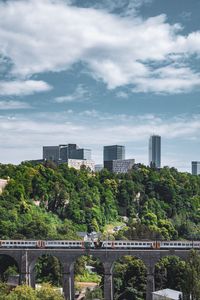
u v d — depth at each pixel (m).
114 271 118.25
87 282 138.75
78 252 103.88
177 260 110.06
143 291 109.88
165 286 108.50
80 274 143.12
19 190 187.75
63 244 107.38
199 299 84.50
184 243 104.81
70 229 179.25
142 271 112.88
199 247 102.94
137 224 191.62
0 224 154.75
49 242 107.50
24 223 165.50
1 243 108.94
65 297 103.38
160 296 96.94
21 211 177.25
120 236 171.12
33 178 199.00
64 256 104.25
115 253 102.94
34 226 155.88
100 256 103.38
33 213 179.88
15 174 199.50
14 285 115.56
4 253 105.19
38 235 153.12
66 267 104.25
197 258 87.50
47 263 133.75
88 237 164.25
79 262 143.00
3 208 171.12
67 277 104.12
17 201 183.00
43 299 80.44
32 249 105.06
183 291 87.44
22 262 104.75
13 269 129.50
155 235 176.88
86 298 114.56
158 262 110.44
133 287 111.56
